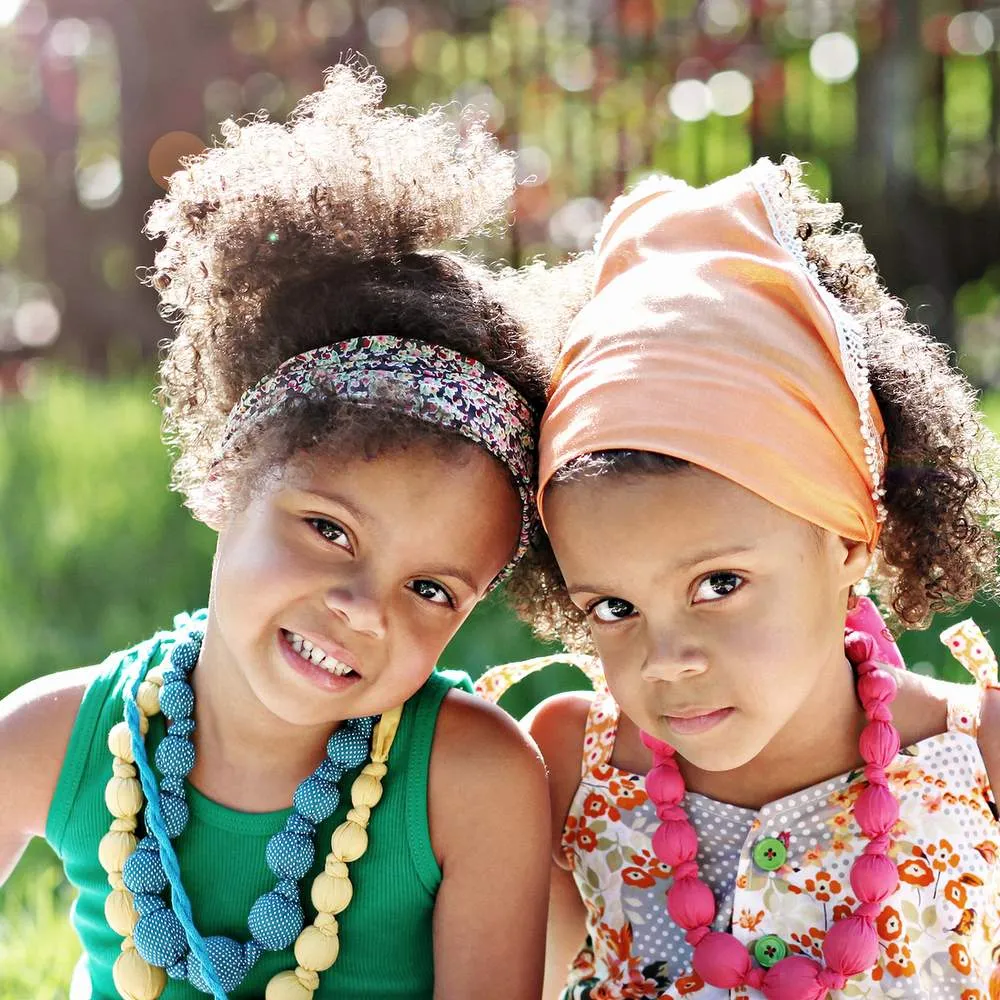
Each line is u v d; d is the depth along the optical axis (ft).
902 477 7.06
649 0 28.94
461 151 7.51
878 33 28.07
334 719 6.62
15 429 21.91
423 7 30.04
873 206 28.45
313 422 6.46
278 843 6.88
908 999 6.70
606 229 7.06
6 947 8.57
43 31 32.58
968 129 29.09
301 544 6.49
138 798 7.01
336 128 7.32
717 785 7.00
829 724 6.80
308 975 6.82
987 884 6.91
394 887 7.00
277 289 7.06
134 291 31.78
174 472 7.82
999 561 7.88
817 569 6.31
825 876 6.81
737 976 6.67
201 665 7.13
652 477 6.02
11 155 33.19
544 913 7.12
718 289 6.37
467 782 7.00
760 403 6.13
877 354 6.91
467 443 6.49
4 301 36.78
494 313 7.00
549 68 29.60
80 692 7.33
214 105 31.12
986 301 30.27
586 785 7.38
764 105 28.81
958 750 6.96
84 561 15.92
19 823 7.34
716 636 6.15
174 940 6.83
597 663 7.58
